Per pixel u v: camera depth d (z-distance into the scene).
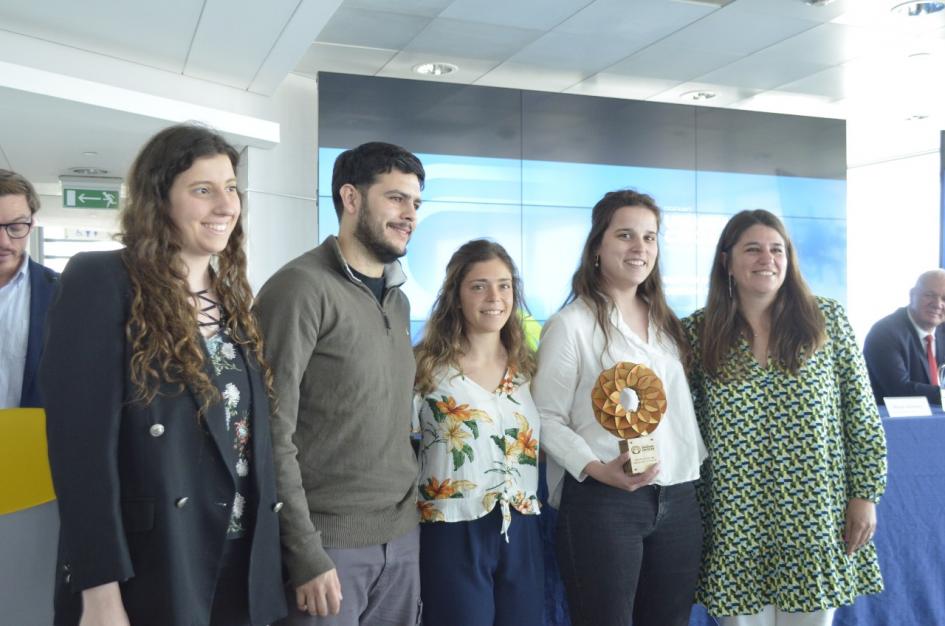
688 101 8.25
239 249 1.50
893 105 8.38
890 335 3.79
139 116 5.62
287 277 1.64
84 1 4.85
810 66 7.05
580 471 1.85
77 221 11.08
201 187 1.38
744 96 8.06
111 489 1.22
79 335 1.25
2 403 2.37
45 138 6.55
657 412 1.85
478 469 1.80
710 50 6.61
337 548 1.61
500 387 1.91
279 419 1.53
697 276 8.02
